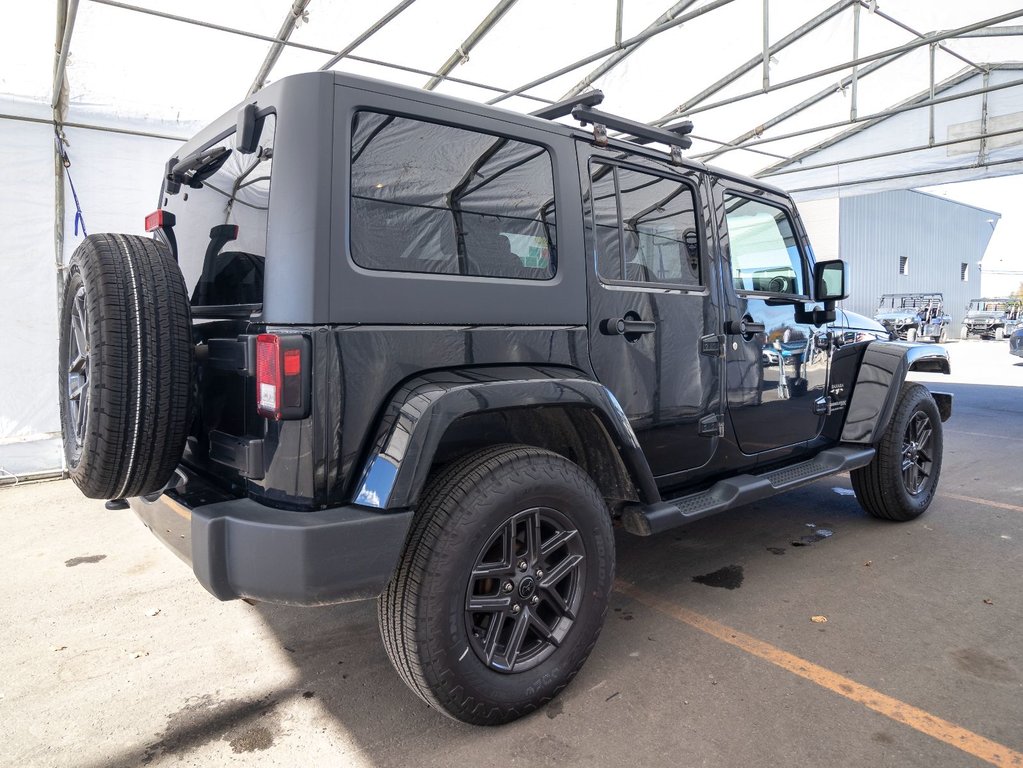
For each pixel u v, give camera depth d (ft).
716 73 23.49
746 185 11.11
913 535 12.95
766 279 11.50
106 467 6.44
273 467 6.19
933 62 23.04
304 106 6.19
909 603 9.90
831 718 7.10
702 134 28.50
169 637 9.35
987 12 20.88
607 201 8.75
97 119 17.74
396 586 6.36
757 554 12.12
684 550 12.43
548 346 7.82
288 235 6.12
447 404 6.35
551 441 8.46
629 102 24.94
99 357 6.27
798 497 15.93
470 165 7.33
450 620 6.34
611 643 8.84
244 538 5.91
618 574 11.32
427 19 17.48
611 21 19.02
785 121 28.07
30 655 8.87
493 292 7.32
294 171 6.14
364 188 6.44
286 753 6.75
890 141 29.01
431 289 6.81
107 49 15.81
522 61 20.48
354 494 6.29
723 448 10.41
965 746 6.62
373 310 6.40
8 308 17.28
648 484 8.27
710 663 8.28
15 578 11.53
